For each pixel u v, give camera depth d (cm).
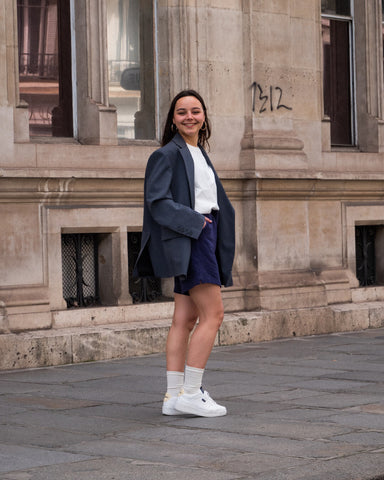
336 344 1030
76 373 843
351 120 1315
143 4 1079
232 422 577
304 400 659
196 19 1077
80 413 622
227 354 955
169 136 629
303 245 1149
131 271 1048
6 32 940
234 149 1109
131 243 1048
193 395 598
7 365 873
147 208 605
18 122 952
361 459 466
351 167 1251
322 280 1171
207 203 602
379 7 1312
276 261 1123
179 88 1070
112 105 1023
